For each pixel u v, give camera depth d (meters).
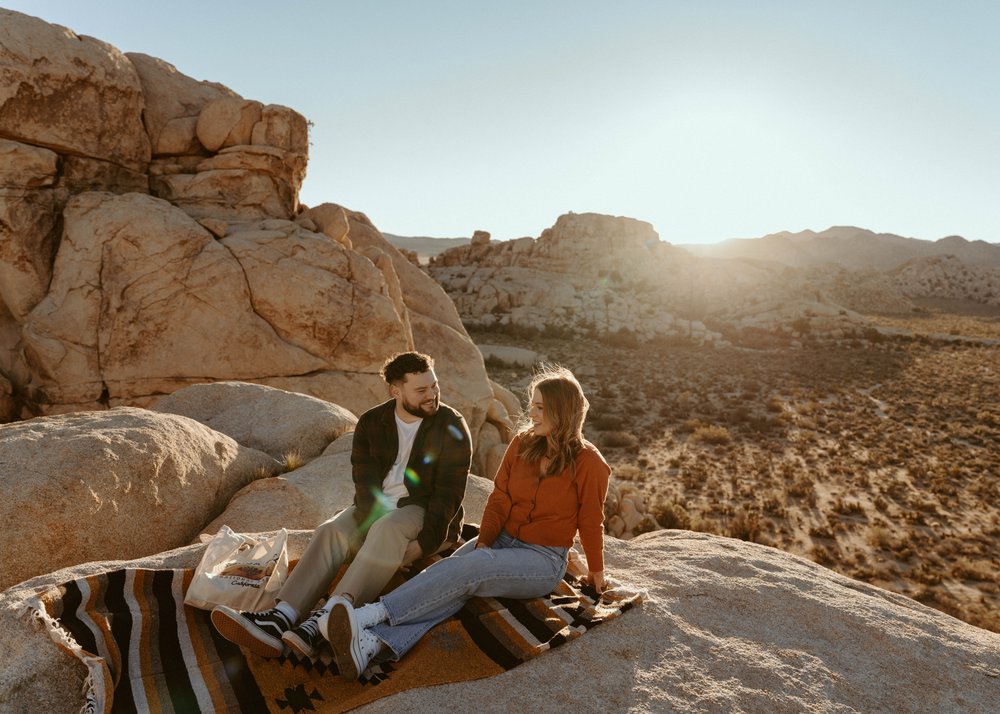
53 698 2.57
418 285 21.98
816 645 3.25
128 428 5.36
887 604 3.83
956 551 17.12
